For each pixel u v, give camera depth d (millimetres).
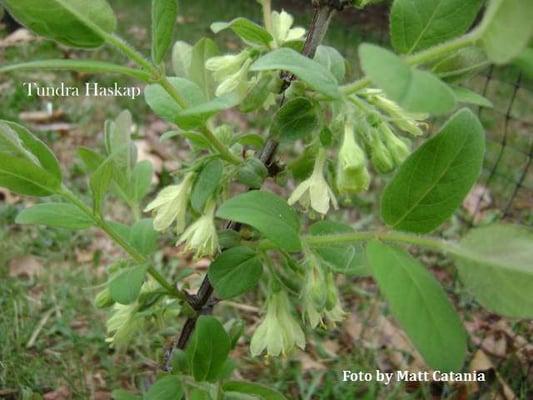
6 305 281
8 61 519
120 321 170
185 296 172
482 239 108
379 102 142
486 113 565
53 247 331
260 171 149
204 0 805
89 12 122
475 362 284
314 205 142
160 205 150
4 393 245
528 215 398
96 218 151
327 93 111
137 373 263
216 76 155
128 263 169
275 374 277
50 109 417
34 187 141
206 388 153
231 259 151
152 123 464
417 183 116
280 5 796
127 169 179
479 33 102
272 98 166
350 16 673
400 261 110
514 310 103
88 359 271
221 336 149
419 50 122
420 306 104
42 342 271
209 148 150
